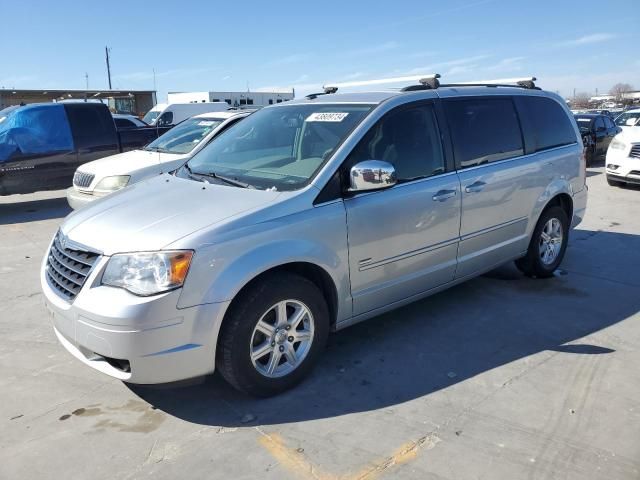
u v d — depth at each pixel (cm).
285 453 290
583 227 799
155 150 853
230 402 338
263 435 305
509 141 491
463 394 345
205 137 796
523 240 512
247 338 319
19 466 282
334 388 354
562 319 459
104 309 289
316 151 377
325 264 347
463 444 295
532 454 286
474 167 451
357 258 367
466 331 437
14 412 331
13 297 535
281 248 323
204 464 282
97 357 312
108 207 358
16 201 1130
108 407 336
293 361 348
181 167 446
